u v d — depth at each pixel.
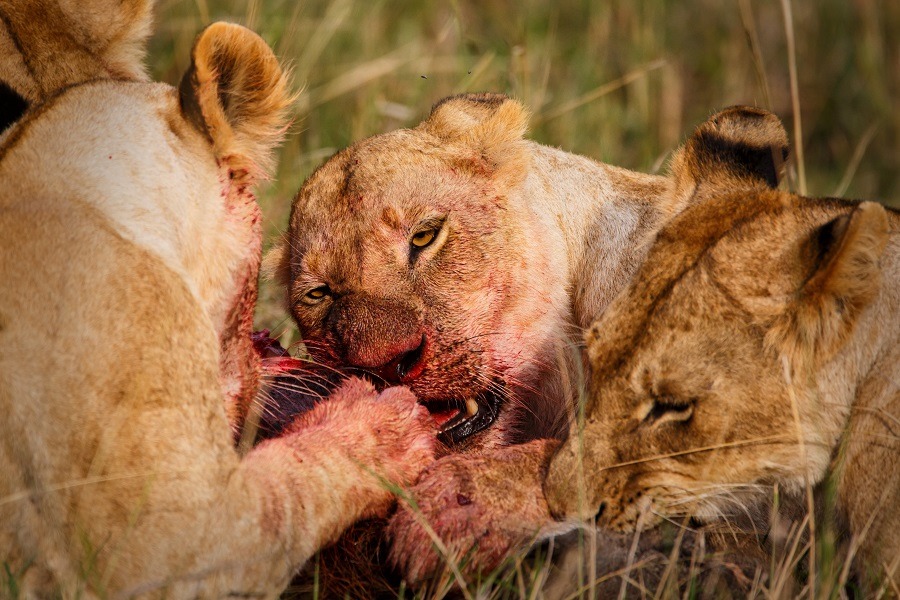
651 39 16.88
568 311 9.61
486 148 9.65
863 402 7.20
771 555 7.36
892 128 16.39
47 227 6.25
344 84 14.59
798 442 7.18
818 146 16.62
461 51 15.16
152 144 6.84
